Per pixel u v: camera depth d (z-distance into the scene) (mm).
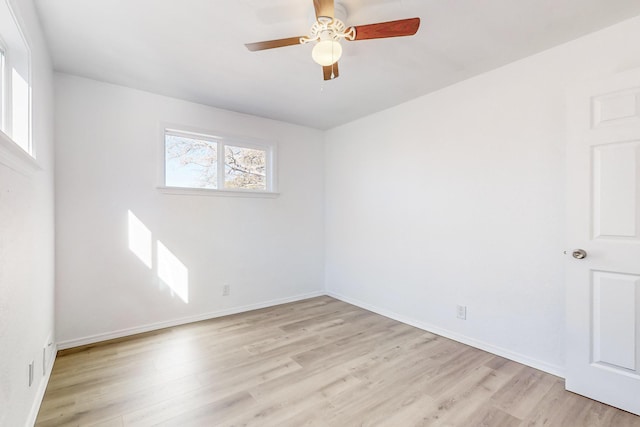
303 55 2346
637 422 1732
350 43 2156
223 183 3562
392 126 3436
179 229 3223
